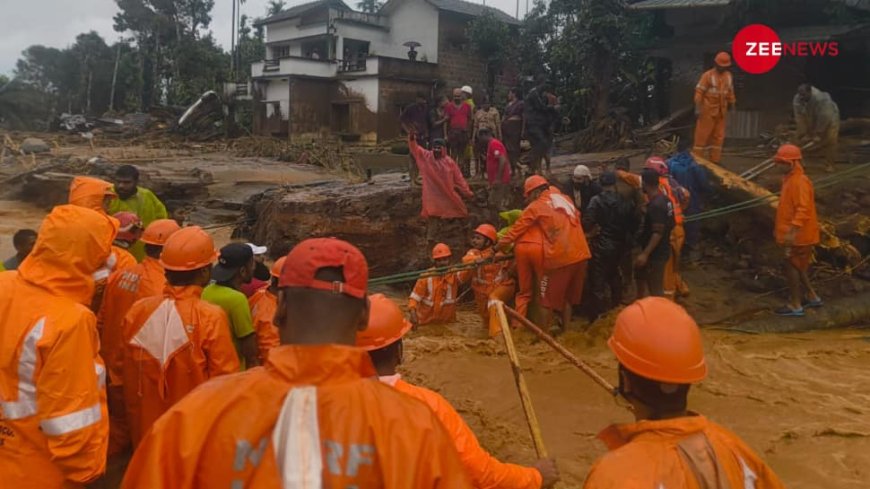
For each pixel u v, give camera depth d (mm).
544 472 3250
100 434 3279
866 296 9352
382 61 39719
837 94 17750
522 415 6164
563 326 8703
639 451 2041
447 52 42188
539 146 13219
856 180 11547
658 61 22328
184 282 4477
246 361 4949
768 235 10773
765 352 7754
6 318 3186
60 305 3236
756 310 9297
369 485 1611
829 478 4922
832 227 10352
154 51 64438
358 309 1860
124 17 64312
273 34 48312
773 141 15625
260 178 27281
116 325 5164
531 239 8375
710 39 19219
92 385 3254
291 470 1585
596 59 22094
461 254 12836
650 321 2168
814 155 12961
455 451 1721
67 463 3174
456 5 42875
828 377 6945
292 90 41688
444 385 6918
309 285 1801
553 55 27719
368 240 13664
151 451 1665
